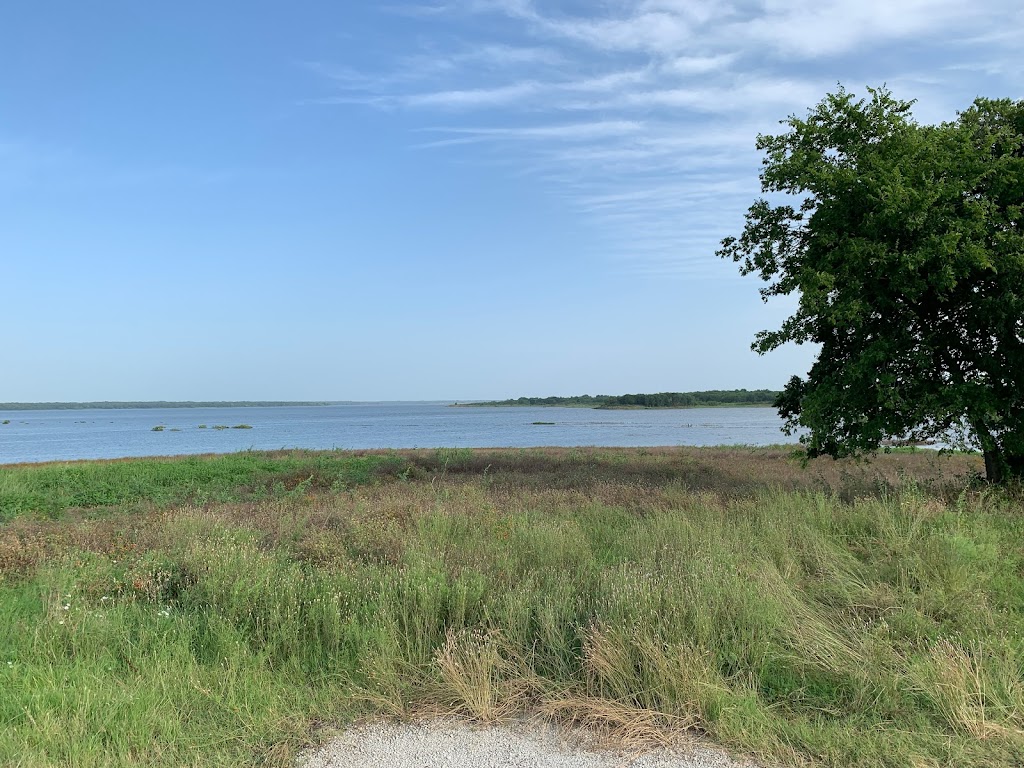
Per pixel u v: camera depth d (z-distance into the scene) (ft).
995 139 38.96
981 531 23.76
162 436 282.15
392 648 15.81
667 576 18.52
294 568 21.21
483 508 34.45
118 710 13.23
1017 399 39.27
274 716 13.30
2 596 21.02
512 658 15.69
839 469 67.77
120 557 25.75
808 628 16.07
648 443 191.31
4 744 11.77
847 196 40.68
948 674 13.38
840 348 45.62
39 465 86.38
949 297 41.14
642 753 11.99
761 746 11.98
